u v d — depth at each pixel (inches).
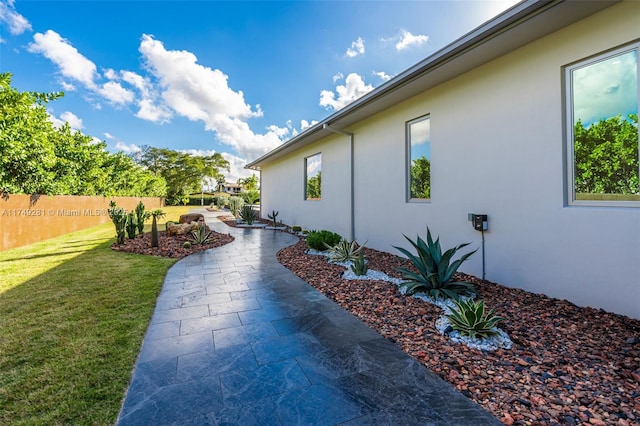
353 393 78.3
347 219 317.4
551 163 143.6
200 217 451.5
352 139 308.3
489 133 172.7
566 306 133.4
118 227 304.7
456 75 190.7
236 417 69.7
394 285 170.1
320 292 163.0
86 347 101.4
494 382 81.5
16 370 87.4
